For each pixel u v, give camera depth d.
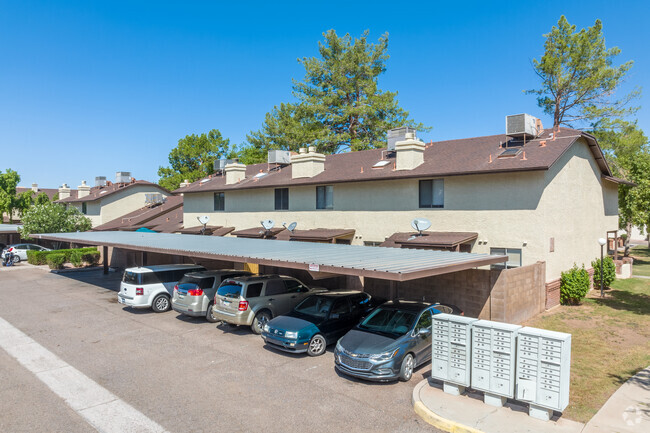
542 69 32.66
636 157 28.86
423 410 8.31
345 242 22.44
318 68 43.69
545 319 14.93
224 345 13.13
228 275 16.80
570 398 8.77
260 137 51.56
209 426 8.06
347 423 8.10
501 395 8.32
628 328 13.77
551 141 18.12
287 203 25.70
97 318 16.73
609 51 31.17
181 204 41.09
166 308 18.08
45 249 37.81
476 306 14.36
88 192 48.03
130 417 8.45
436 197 19.08
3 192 53.53
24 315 17.31
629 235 32.28
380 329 11.02
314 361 11.69
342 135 42.09
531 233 16.19
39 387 9.95
